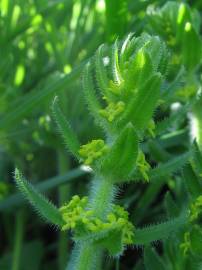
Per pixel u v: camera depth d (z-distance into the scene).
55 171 0.18
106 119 0.09
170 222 0.08
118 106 0.08
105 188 0.09
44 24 0.17
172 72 0.12
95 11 0.19
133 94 0.08
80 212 0.08
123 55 0.09
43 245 0.17
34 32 0.18
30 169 0.18
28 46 0.19
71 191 0.17
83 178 0.16
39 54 0.18
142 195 0.16
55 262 0.17
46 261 0.17
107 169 0.09
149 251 0.10
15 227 0.17
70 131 0.09
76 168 0.16
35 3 0.18
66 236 0.16
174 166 0.09
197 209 0.10
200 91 0.10
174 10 0.13
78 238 0.08
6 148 0.17
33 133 0.17
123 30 0.16
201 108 0.12
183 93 0.12
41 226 0.18
